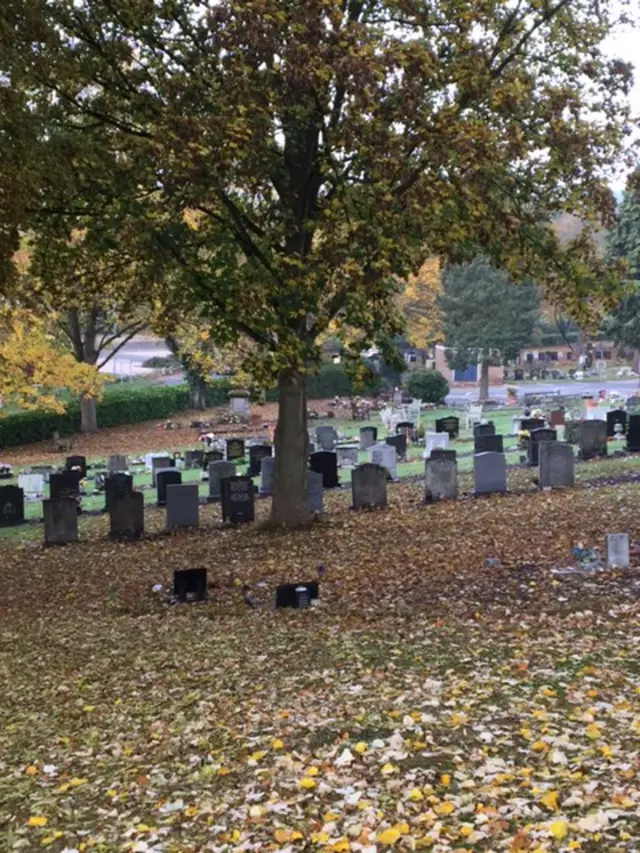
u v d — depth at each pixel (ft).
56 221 50.67
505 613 35.12
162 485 78.38
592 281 53.57
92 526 70.54
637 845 15.90
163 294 56.75
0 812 20.54
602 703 23.81
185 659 32.53
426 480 67.51
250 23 40.09
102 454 136.26
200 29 46.75
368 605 38.60
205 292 49.83
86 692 29.76
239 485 64.49
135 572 51.70
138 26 46.50
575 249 55.21
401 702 25.04
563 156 49.29
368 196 44.19
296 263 44.55
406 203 44.06
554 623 32.96
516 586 39.42
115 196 48.47
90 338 145.07
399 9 45.27
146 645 35.27
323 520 59.72
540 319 258.98
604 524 51.19
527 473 77.20
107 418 165.68
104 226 48.44
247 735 23.76
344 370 49.93
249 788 20.29
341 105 47.39
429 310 200.75
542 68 53.16
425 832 17.31
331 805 18.95
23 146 41.83
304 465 59.67
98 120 50.24
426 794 18.97
